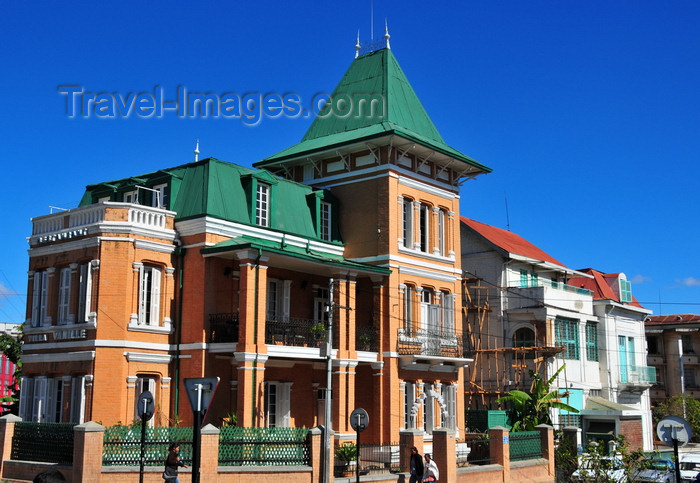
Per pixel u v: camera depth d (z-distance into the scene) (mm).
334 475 24969
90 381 25531
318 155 33938
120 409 25594
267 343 27500
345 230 33281
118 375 25719
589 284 50094
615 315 48250
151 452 20641
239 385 26125
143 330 26562
